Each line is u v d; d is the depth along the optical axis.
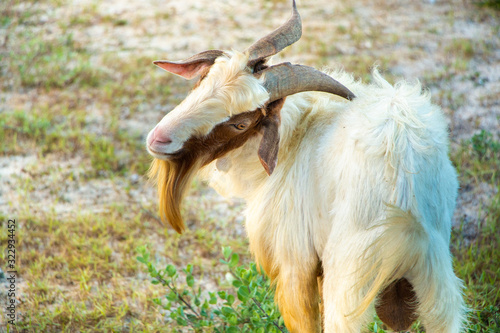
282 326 3.79
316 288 3.39
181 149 3.09
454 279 3.03
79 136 6.89
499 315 4.06
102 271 4.83
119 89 8.03
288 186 3.35
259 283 3.90
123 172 6.34
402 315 3.38
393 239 2.80
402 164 2.94
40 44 9.26
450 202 3.31
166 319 4.30
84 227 5.34
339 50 9.05
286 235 3.34
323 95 3.59
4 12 10.38
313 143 3.35
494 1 10.69
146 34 9.80
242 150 3.38
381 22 10.20
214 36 9.75
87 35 9.75
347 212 3.01
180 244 5.26
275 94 3.11
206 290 4.70
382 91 3.34
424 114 3.17
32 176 6.20
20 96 7.91
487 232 5.11
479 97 7.68
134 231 5.35
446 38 9.51
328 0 11.29
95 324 4.23
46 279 4.68
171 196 3.33
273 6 11.02
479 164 6.09
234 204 5.93
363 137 3.05
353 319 2.92
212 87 3.02
